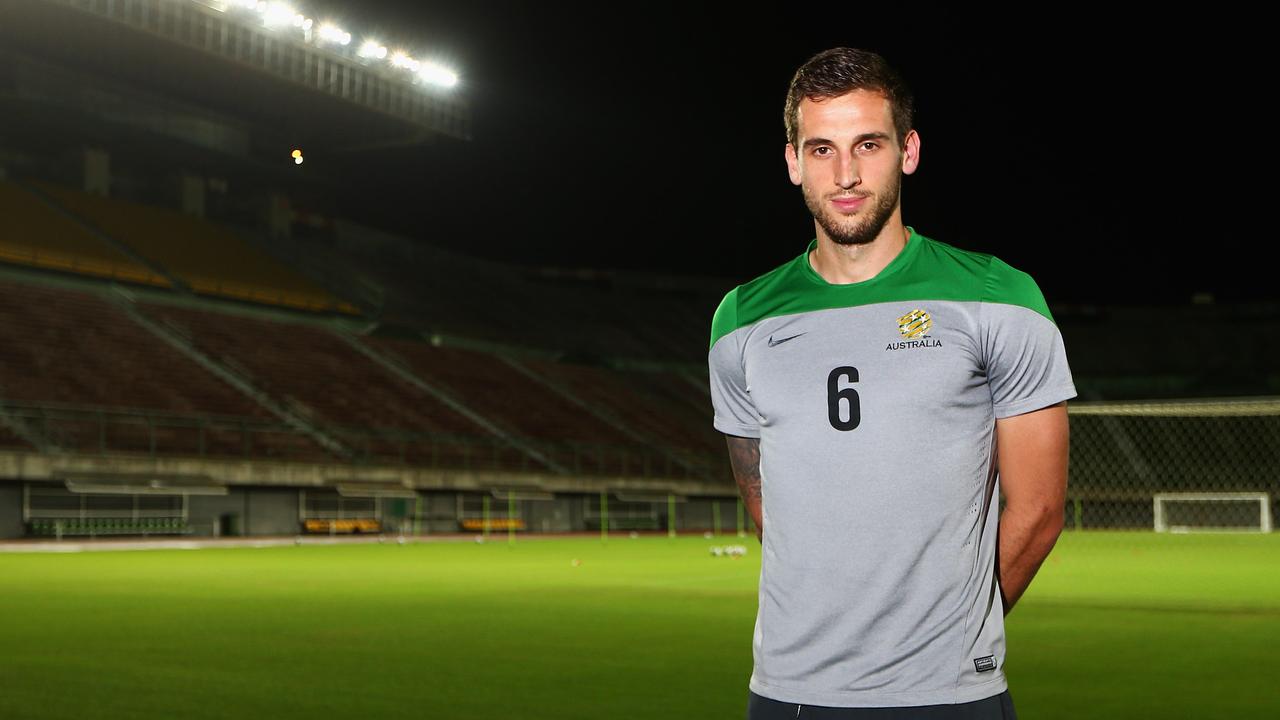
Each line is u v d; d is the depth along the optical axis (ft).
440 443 126.82
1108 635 31.55
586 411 153.07
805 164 7.29
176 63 121.19
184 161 138.51
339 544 100.73
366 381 133.08
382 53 127.24
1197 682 23.22
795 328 7.31
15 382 99.66
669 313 193.16
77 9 100.27
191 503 101.65
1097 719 19.20
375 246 166.61
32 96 122.93
